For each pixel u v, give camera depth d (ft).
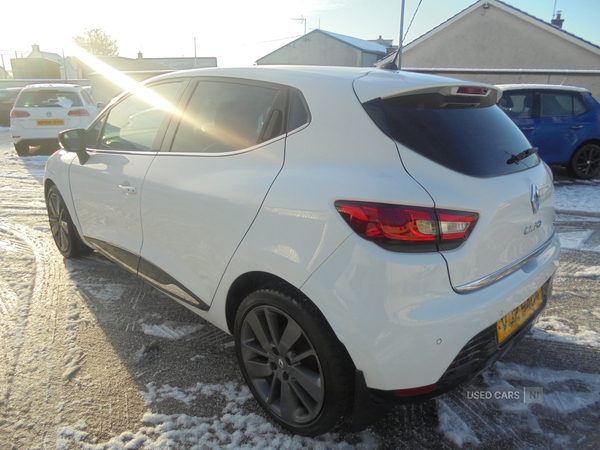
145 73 80.28
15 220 16.90
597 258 13.92
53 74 150.10
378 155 5.79
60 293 10.94
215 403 7.29
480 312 5.58
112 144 10.16
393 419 7.04
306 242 5.75
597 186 25.04
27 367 8.02
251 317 6.74
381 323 5.25
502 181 6.07
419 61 63.46
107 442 6.41
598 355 8.74
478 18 58.80
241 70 7.89
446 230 5.34
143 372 8.02
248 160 6.96
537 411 7.24
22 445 6.31
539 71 44.70
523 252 6.56
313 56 113.91
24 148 32.81
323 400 6.01
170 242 8.12
